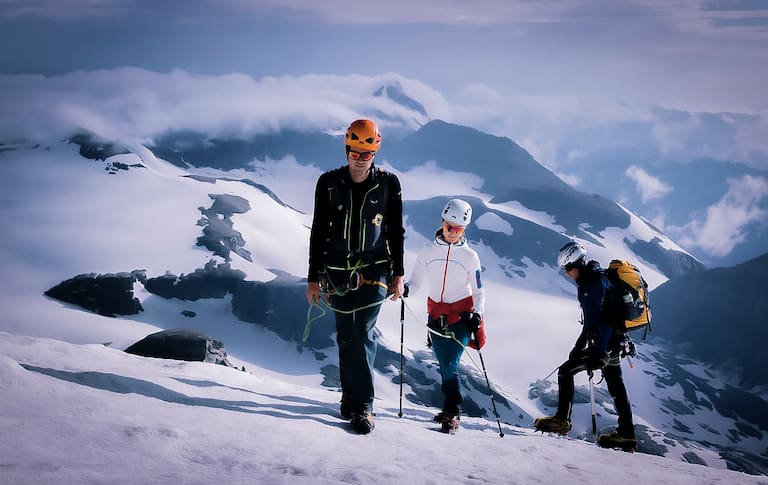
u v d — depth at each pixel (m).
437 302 7.71
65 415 4.52
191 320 165.62
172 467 3.88
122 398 5.54
